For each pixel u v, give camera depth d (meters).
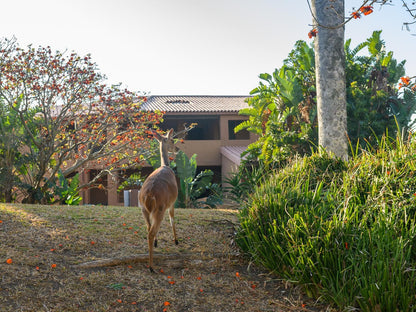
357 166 7.86
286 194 7.32
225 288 6.15
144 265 6.66
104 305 5.32
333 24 10.99
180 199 16.41
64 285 5.68
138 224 8.48
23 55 15.10
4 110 15.83
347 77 18.28
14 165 14.44
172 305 5.52
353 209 6.57
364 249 5.47
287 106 19.48
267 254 6.62
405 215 5.72
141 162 17.55
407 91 17.16
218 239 7.98
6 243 6.75
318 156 9.71
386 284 5.10
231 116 24.73
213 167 26.78
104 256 6.73
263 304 5.73
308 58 18.67
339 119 11.02
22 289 5.40
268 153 17.50
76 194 16.83
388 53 18.58
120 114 16.17
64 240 7.18
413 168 6.81
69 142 17.14
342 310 5.40
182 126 27.83
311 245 5.95
